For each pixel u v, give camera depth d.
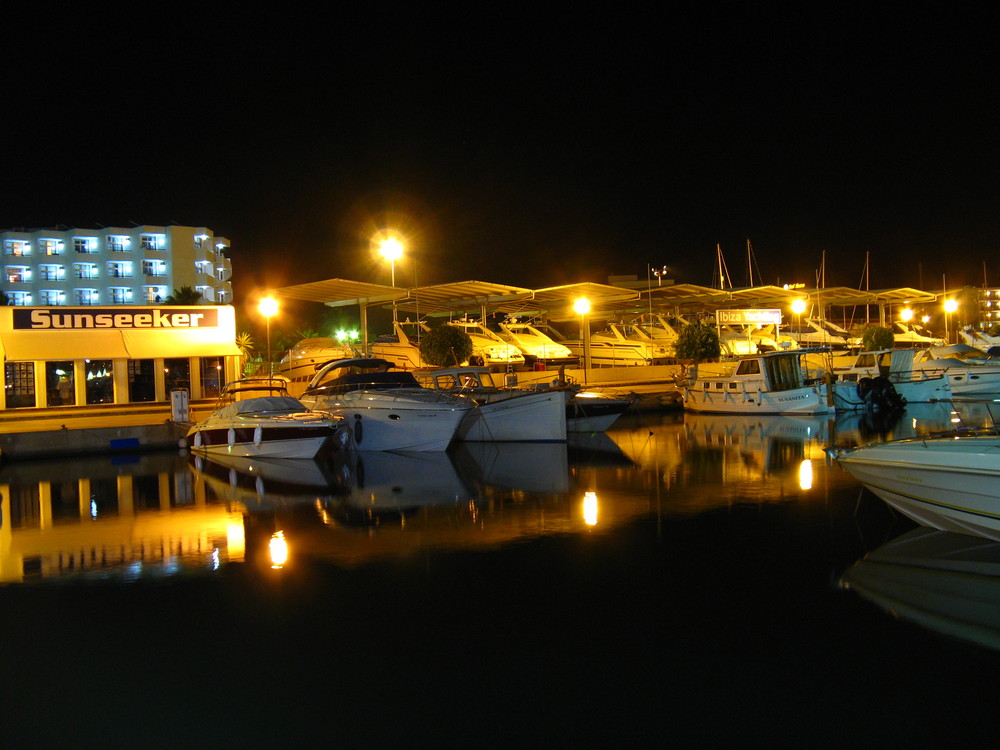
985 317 87.38
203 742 5.68
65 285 78.38
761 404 31.81
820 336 55.06
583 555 10.20
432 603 8.45
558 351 45.66
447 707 6.10
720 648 7.09
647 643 7.23
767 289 46.94
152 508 14.19
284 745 5.62
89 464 21.17
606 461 19.25
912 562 9.52
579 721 5.85
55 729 5.92
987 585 8.64
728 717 5.88
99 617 8.28
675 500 13.70
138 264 80.19
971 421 26.47
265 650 7.29
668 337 51.09
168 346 25.20
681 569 9.47
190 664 7.03
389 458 20.89
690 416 33.47
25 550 11.12
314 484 16.55
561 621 7.83
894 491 10.39
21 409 23.00
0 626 8.06
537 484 15.84
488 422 24.23
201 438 22.28
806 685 6.36
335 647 7.32
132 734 5.83
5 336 23.53
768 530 11.27
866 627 7.52
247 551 10.87
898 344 56.66
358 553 10.59
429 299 37.91
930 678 6.44
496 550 10.55
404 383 23.50
